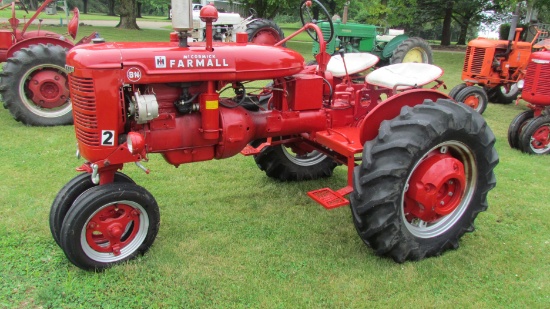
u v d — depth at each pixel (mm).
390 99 3066
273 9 18906
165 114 2793
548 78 5262
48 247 2996
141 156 2756
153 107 2611
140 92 2725
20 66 5773
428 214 2979
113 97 2553
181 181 4281
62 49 6035
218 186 4203
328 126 3549
